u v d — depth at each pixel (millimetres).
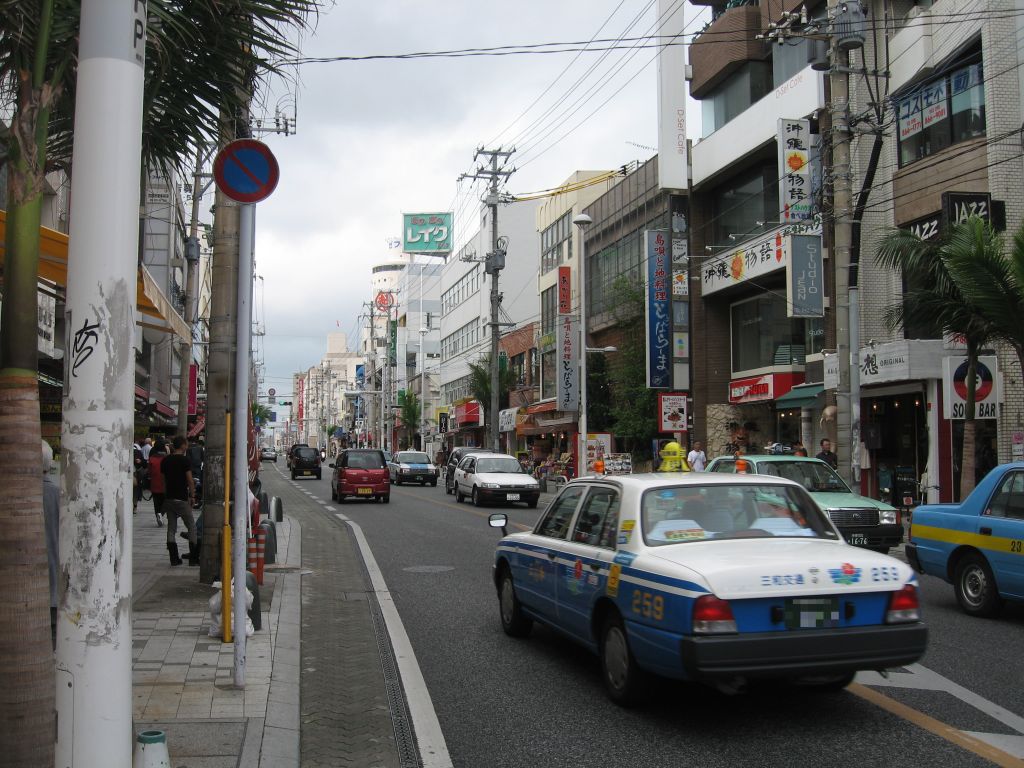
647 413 33156
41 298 14133
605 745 5477
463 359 68688
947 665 7434
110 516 3674
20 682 3553
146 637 8141
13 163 3900
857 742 5465
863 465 22578
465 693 6719
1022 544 8922
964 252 14047
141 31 3928
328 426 155000
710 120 31656
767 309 28953
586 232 41688
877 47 22594
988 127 19000
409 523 21156
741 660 5191
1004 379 18812
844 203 17453
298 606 10188
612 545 6457
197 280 39594
